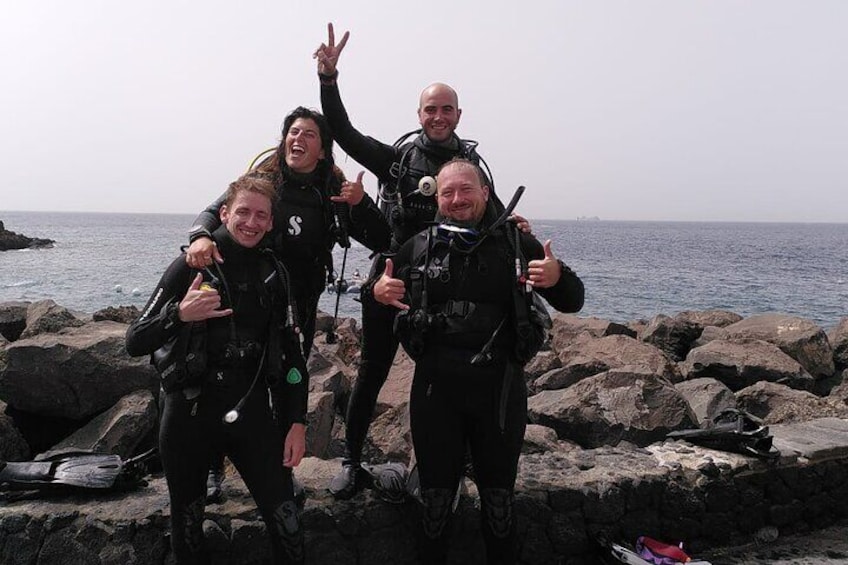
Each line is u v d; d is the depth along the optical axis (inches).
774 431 190.9
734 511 166.2
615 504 153.9
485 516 126.0
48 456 150.3
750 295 1370.6
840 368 431.5
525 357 121.1
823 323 998.4
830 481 178.2
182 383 113.0
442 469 125.3
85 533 128.6
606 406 232.8
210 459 118.0
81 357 208.1
